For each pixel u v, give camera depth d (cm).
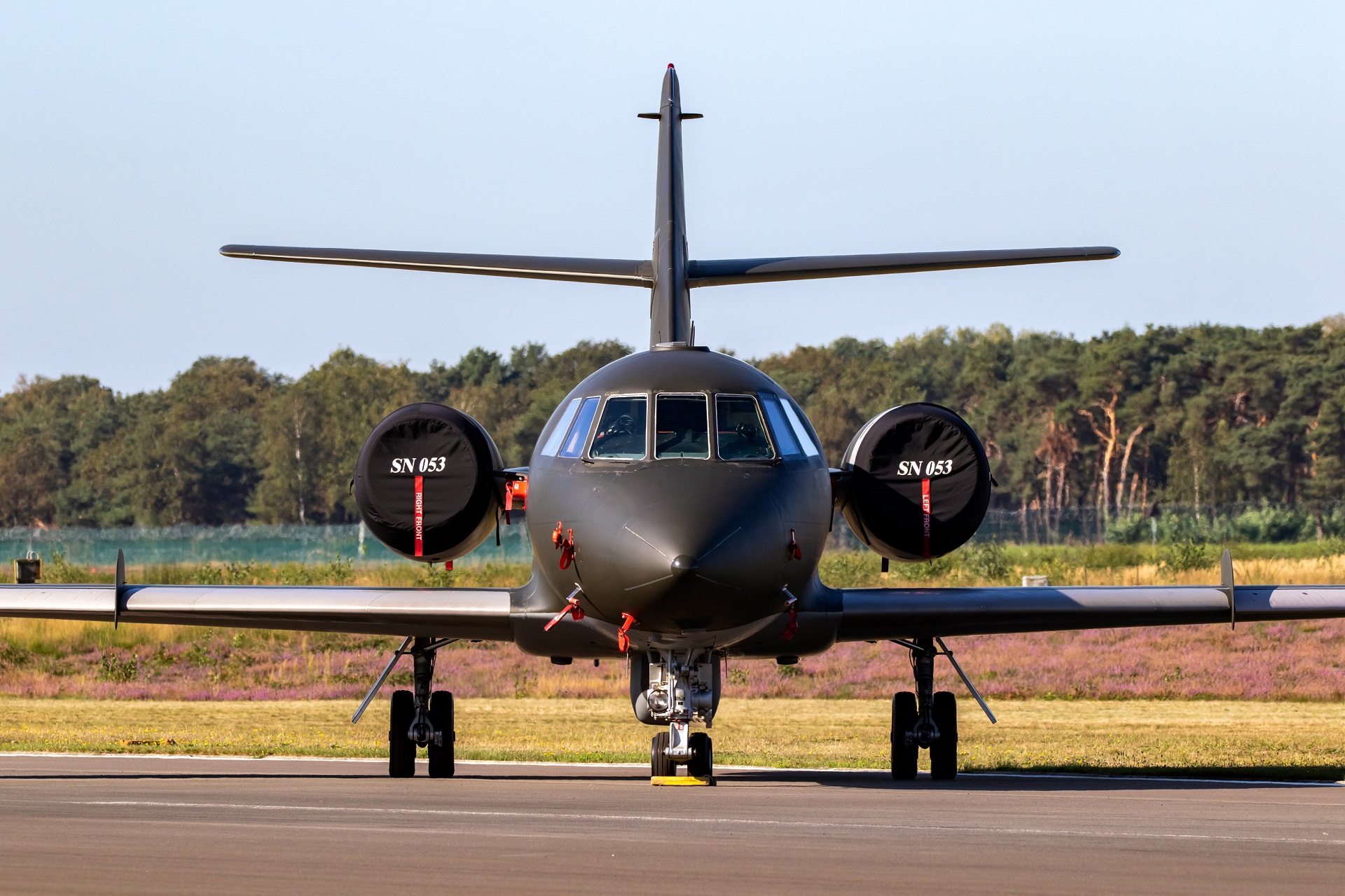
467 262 5328
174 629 11762
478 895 2086
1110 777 4853
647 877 2242
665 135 5706
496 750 6084
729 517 3688
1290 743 6194
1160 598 4547
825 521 4147
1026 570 17025
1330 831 2886
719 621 3703
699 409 4056
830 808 3344
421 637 4722
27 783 4347
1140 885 2177
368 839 2700
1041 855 2483
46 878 2227
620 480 3866
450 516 4697
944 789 4112
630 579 3638
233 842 2650
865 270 5231
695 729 7144
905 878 2234
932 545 4769
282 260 5222
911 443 4803
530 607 4406
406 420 4759
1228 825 2986
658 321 5091
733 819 3072
